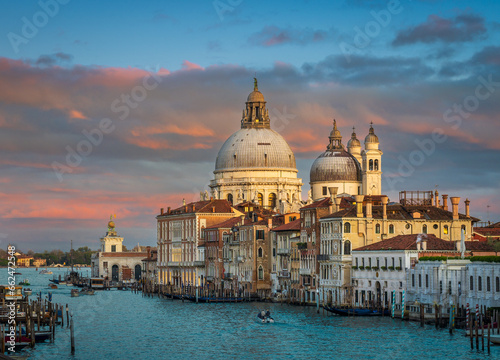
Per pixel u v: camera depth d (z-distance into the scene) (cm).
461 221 16112
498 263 11294
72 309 17512
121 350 11231
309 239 17038
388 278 14262
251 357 10550
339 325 12925
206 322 14238
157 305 18450
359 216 15662
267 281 19112
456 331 11769
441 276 12644
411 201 16962
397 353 10375
